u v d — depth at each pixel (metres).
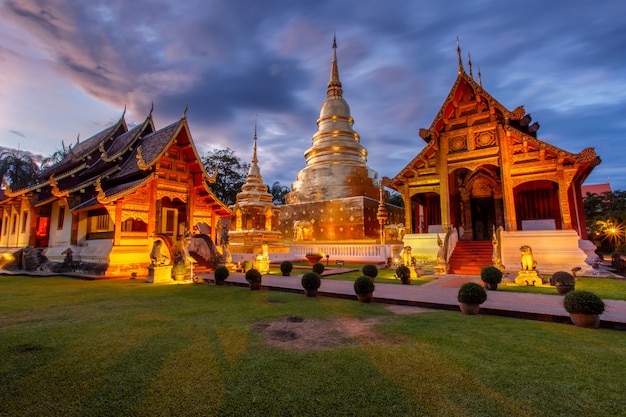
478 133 19.84
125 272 16.92
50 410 3.49
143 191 18.22
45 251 21.19
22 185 37.59
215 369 4.52
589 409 3.52
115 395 3.80
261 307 8.82
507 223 18.33
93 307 8.80
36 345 5.55
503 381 4.16
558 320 7.21
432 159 21.41
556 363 4.77
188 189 20.61
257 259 17.94
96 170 22.11
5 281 15.00
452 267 18.23
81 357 4.99
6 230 25.19
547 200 20.36
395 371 4.45
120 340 5.82
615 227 37.09
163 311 8.28
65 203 20.67
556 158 17.45
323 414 3.39
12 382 4.15
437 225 24.23
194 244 20.66
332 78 39.56
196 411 3.44
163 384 4.07
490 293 10.86
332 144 35.69
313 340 5.84
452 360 4.85
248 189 30.59
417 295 10.20
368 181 33.84
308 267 20.75
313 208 32.56
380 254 24.19
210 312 8.18
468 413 3.40
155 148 19.69
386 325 6.90
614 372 4.47
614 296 10.22
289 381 4.14
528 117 21.84
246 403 3.60
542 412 3.45
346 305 9.17
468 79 19.69
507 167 18.70
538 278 12.79
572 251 16.22
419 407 3.51
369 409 3.47
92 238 18.67
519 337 6.01
